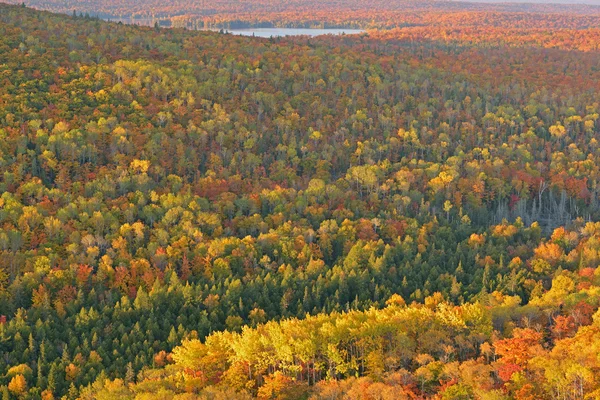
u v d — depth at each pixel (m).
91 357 154.75
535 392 124.56
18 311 168.25
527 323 145.88
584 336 135.12
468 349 141.38
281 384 130.62
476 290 183.75
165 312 175.50
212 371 140.25
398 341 139.25
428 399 128.25
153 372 144.25
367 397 125.88
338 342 140.12
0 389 144.88
